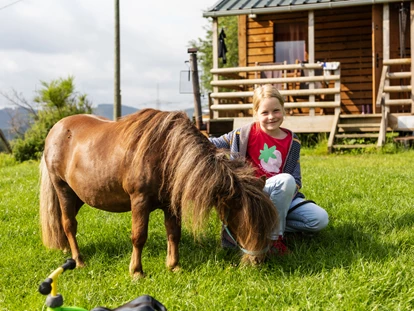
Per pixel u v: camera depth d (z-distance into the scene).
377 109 14.66
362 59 16.19
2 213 6.71
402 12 14.66
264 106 4.56
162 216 6.09
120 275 4.43
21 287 4.30
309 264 4.35
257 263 4.23
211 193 3.76
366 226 5.21
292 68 14.21
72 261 2.64
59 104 21.02
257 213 3.74
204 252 4.86
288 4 14.64
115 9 20.31
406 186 6.91
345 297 3.62
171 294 3.93
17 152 19.58
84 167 4.48
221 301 3.75
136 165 4.09
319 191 6.74
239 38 17.20
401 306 3.50
